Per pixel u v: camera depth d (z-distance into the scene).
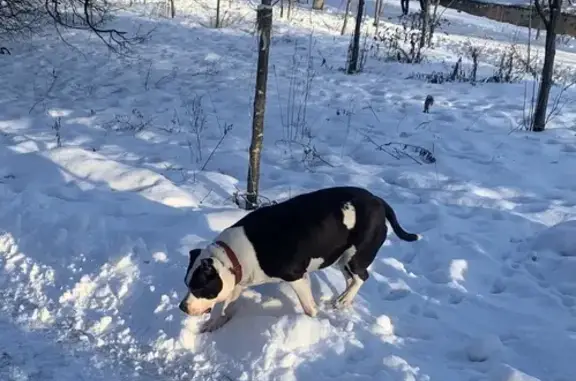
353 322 2.66
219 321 2.60
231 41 9.98
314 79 7.69
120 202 3.78
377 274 3.15
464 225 3.80
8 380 2.25
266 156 5.01
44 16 9.47
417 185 4.50
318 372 2.34
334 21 13.54
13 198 3.68
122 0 12.53
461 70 8.45
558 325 2.79
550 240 3.55
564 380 2.37
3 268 3.04
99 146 5.12
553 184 4.61
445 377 2.34
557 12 5.58
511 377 2.28
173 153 4.95
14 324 2.62
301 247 2.53
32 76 7.74
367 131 5.66
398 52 9.80
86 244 3.16
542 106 5.76
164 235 3.29
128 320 2.67
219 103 6.54
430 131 5.66
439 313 2.83
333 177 4.54
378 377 2.27
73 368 2.36
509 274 3.28
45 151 4.51
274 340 2.43
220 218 3.52
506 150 5.23
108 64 8.23
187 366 2.42
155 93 6.88
